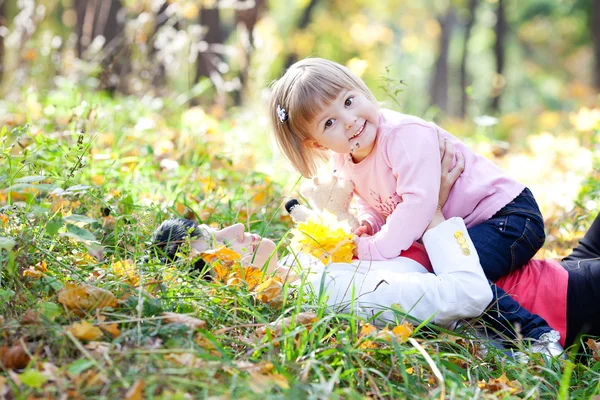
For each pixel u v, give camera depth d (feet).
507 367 9.89
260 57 29.45
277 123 12.32
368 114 11.59
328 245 11.44
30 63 28.22
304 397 7.93
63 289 9.36
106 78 22.59
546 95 107.76
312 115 11.53
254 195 16.29
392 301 10.98
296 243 11.65
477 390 8.73
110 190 14.24
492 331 11.18
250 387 7.83
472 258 11.10
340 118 11.49
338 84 11.50
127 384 7.63
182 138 20.07
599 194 16.42
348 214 12.62
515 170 19.92
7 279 10.23
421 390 8.85
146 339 8.71
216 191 16.31
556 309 11.26
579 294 11.23
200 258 11.19
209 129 20.07
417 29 94.63
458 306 10.80
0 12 43.98
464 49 88.53
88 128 16.57
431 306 10.88
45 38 28.91
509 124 42.88
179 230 11.65
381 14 93.56
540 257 14.69
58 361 8.33
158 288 10.29
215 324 9.91
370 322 10.96
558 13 100.94
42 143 13.34
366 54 83.35
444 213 11.98
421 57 106.93
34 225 10.84
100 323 8.77
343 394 8.43
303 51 75.87
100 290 9.33
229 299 10.32
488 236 11.51
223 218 14.29
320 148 12.30
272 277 10.75
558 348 10.78
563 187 17.84
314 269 11.69
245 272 10.88
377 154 11.77
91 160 15.57
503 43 85.20
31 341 8.77
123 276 10.34
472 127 40.93
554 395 9.36
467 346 10.49
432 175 11.40
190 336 8.77
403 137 11.51
